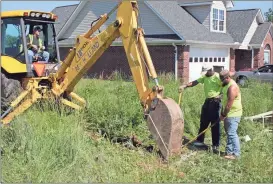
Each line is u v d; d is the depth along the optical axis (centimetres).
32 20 954
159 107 728
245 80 2184
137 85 751
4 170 574
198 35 2578
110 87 1390
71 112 904
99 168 645
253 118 1109
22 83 920
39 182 559
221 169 706
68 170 604
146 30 2591
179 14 2708
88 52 844
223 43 2734
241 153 815
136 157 731
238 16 3341
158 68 2469
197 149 841
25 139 639
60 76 918
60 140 661
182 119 738
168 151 722
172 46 2411
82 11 2886
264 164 734
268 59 3391
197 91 1379
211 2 2741
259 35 3234
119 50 2591
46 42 1035
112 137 830
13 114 841
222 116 794
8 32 934
